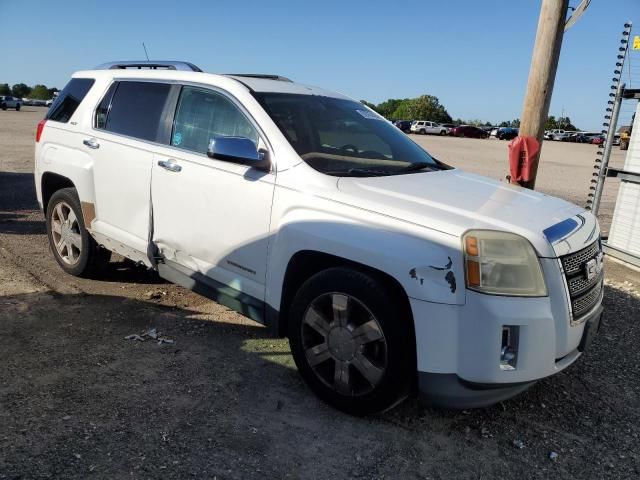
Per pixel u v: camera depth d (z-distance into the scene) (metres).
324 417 3.34
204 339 4.28
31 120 36.91
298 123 3.92
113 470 2.73
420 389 3.03
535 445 3.23
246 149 3.59
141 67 5.19
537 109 6.04
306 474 2.83
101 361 3.82
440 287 2.88
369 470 2.90
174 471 2.76
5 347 3.93
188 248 4.17
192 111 4.29
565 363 3.10
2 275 5.38
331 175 3.53
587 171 21.00
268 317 3.69
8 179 11.33
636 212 7.30
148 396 3.43
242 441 3.05
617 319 5.24
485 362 2.85
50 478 2.64
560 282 2.96
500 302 2.84
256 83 4.21
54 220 5.55
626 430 3.44
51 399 3.31
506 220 3.04
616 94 7.33
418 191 3.45
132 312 4.70
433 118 100.25
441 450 3.12
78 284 5.29
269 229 3.60
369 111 4.80
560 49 5.93
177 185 4.17
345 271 3.20
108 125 4.95
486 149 35.09
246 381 3.69
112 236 4.82
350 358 3.24
